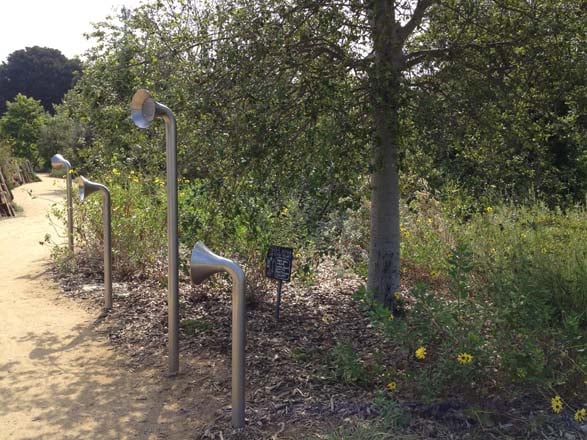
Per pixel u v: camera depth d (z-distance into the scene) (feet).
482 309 12.15
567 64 15.28
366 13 14.97
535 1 15.64
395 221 17.81
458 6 15.66
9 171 80.64
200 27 16.03
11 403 12.98
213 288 20.84
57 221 47.01
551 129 17.03
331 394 12.44
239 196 15.93
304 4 14.61
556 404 10.28
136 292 22.16
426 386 11.06
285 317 18.42
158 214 23.54
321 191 14.67
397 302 17.67
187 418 12.08
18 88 222.28
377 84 14.01
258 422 11.51
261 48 14.48
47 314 19.92
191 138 15.66
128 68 16.30
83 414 12.41
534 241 17.92
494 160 15.52
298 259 19.74
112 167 21.12
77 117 18.58
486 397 11.37
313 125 14.35
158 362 15.19
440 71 16.07
